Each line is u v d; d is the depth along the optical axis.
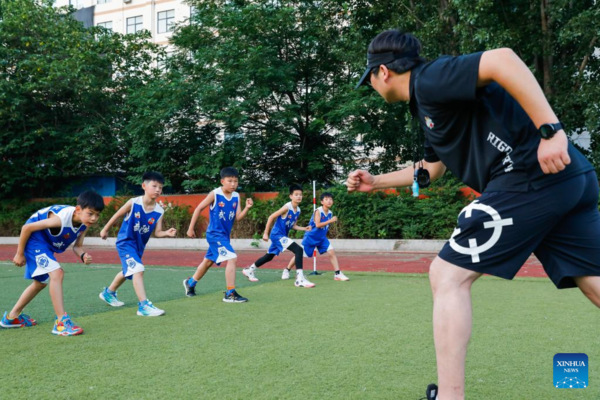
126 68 20.33
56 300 3.95
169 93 16.31
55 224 4.06
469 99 1.78
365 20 14.89
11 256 12.95
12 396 2.51
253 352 3.29
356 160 18.44
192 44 17.31
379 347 3.38
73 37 19.16
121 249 4.88
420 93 1.88
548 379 2.68
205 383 2.68
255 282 7.23
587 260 1.95
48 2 20.09
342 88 15.65
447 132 1.95
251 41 16.45
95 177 20.89
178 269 9.23
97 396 2.50
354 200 14.66
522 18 12.61
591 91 11.46
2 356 3.27
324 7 16.23
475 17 11.18
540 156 1.68
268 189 18.56
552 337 3.57
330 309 4.85
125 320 4.46
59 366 3.03
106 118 19.44
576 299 5.20
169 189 20.52
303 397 2.44
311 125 16.08
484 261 1.86
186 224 16.91
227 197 5.64
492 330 3.80
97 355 3.28
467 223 1.89
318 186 15.81
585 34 11.20
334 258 7.37
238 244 15.62
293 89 16.66
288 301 5.39
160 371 2.90
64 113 19.92
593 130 11.82
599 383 2.61
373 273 8.09
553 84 12.56
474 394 2.46
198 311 4.86
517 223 1.82
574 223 1.94
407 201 14.34
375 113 15.93
